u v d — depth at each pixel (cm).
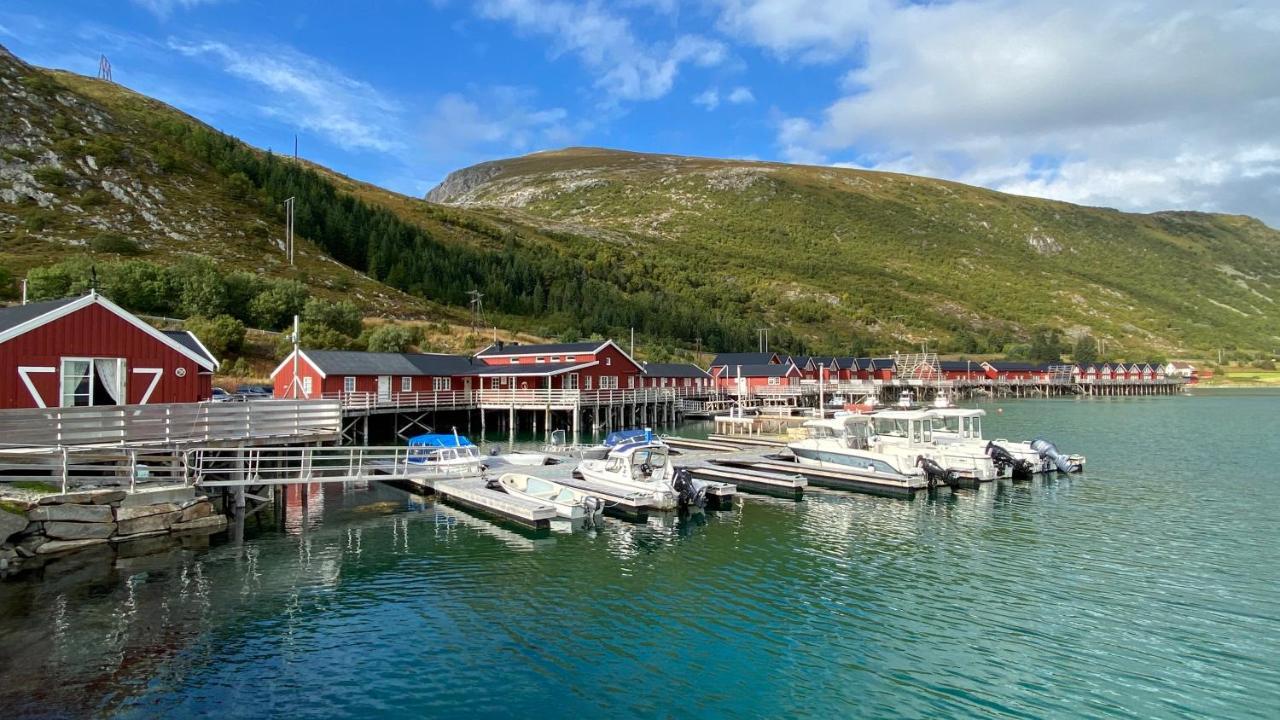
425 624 1534
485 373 5766
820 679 1288
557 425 5794
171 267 7556
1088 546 2142
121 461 2133
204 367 2689
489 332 9988
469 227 17300
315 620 1548
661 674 1309
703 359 11219
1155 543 2177
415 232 13788
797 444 3594
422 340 8688
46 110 11288
